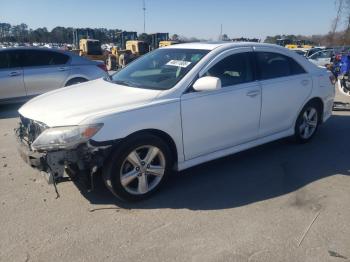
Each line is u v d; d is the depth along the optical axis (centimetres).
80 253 308
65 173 357
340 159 528
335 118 779
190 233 337
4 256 304
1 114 855
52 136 353
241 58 481
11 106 957
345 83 934
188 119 416
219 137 454
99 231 340
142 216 368
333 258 302
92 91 446
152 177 413
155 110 391
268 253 308
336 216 367
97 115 363
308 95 566
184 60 459
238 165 502
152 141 391
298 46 3606
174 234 335
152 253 308
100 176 386
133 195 391
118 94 419
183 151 423
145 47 2922
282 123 538
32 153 365
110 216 367
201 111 426
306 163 511
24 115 409
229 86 456
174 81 425
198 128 428
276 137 534
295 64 554
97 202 396
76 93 446
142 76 468
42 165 355
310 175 470
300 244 320
